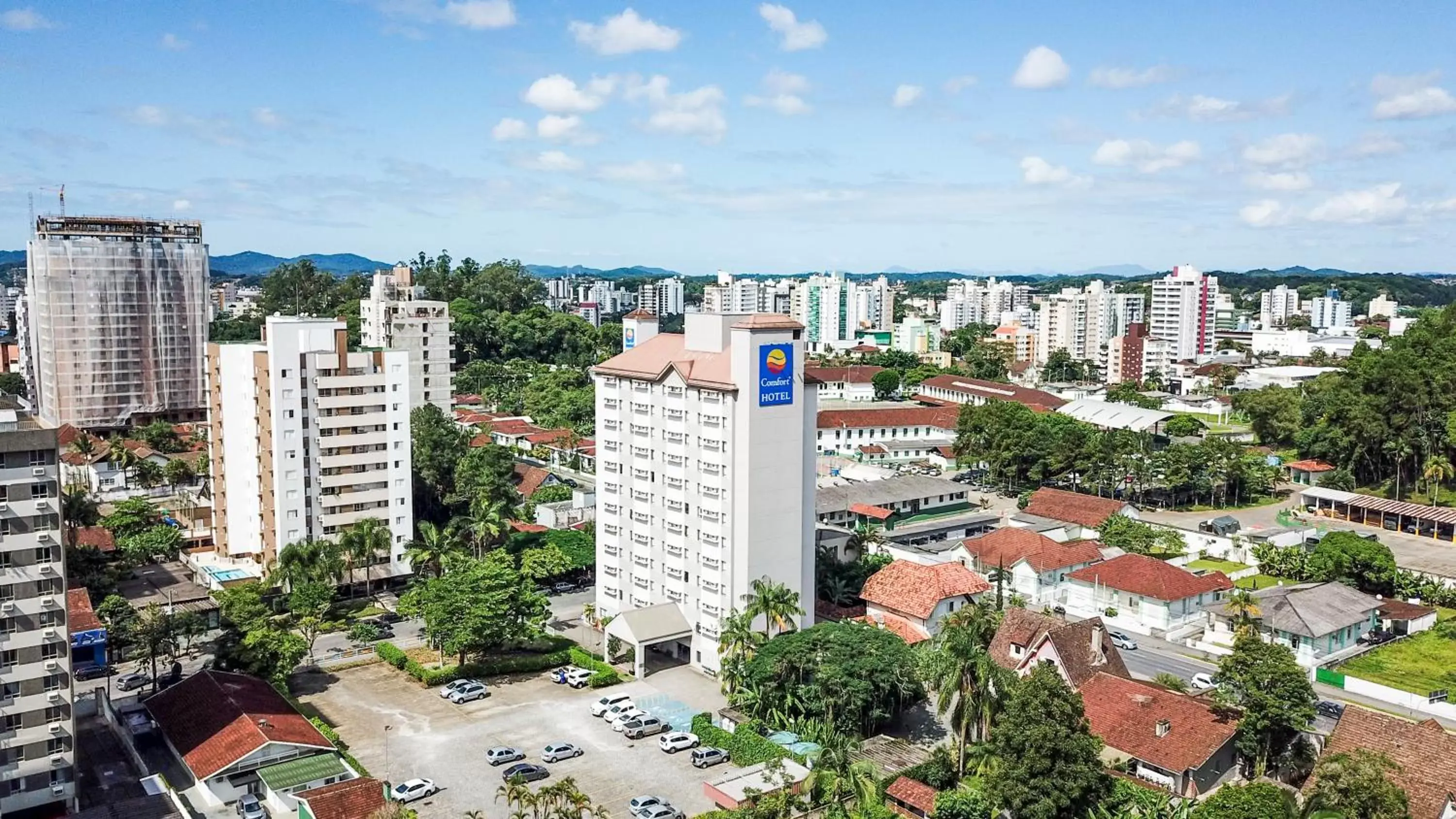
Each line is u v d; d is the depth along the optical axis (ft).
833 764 259.39
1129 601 442.50
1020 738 259.19
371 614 447.01
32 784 269.85
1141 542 515.09
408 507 492.54
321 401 466.70
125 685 359.25
